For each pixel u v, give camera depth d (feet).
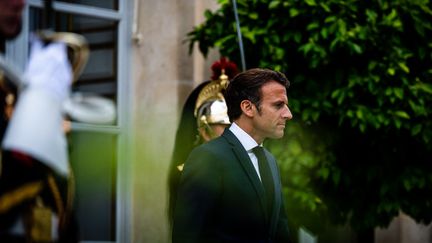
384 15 27.14
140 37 27.20
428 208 28.09
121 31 26.91
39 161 12.35
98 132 25.23
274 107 19.38
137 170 26.16
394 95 26.58
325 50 26.48
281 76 19.67
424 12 27.30
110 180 25.54
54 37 12.44
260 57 26.84
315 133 27.25
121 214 25.66
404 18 27.35
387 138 27.66
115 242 25.54
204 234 18.48
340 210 27.89
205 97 23.53
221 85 23.59
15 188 12.41
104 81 26.43
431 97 27.04
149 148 26.66
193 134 23.71
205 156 18.80
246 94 19.42
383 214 28.17
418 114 26.76
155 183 26.43
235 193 18.72
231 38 26.66
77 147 24.71
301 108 26.71
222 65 24.72
